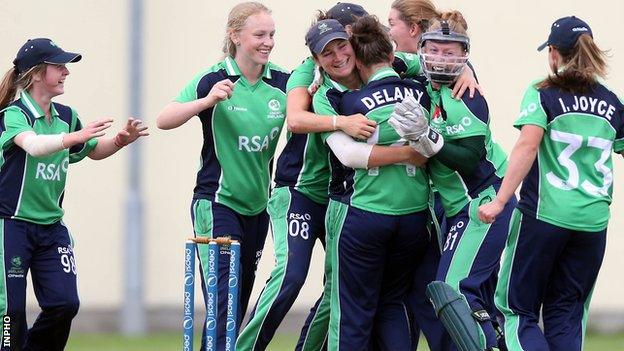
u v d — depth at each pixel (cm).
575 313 2425
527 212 2370
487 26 4719
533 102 2338
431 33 2345
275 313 2553
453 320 2308
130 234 4862
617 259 4756
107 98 4812
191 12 4825
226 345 2436
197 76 2683
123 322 4875
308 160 2605
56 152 2633
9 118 2648
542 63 4709
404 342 2447
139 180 4881
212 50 4831
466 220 2392
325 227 2495
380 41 2377
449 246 2403
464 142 2330
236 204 2700
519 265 2388
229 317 2430
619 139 2400
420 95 2372
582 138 2341
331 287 2481
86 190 4878
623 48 4697
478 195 2388
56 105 2773
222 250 2655
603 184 2370
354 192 2392
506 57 4716
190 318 2384
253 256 2769
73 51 4794
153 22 4834
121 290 4888
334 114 2381
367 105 2345
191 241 2400
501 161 2444
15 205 2656
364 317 2420
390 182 2362
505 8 4716
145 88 4847
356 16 2506
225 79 2664
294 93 2459
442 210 2597
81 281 4881
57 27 4794
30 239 2675
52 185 2691
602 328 4750
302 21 4741
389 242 2398
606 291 4772
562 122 2339
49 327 2717
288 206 2627
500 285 2411
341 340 2427
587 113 2347
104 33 4809
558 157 2348
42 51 2669
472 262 2373
